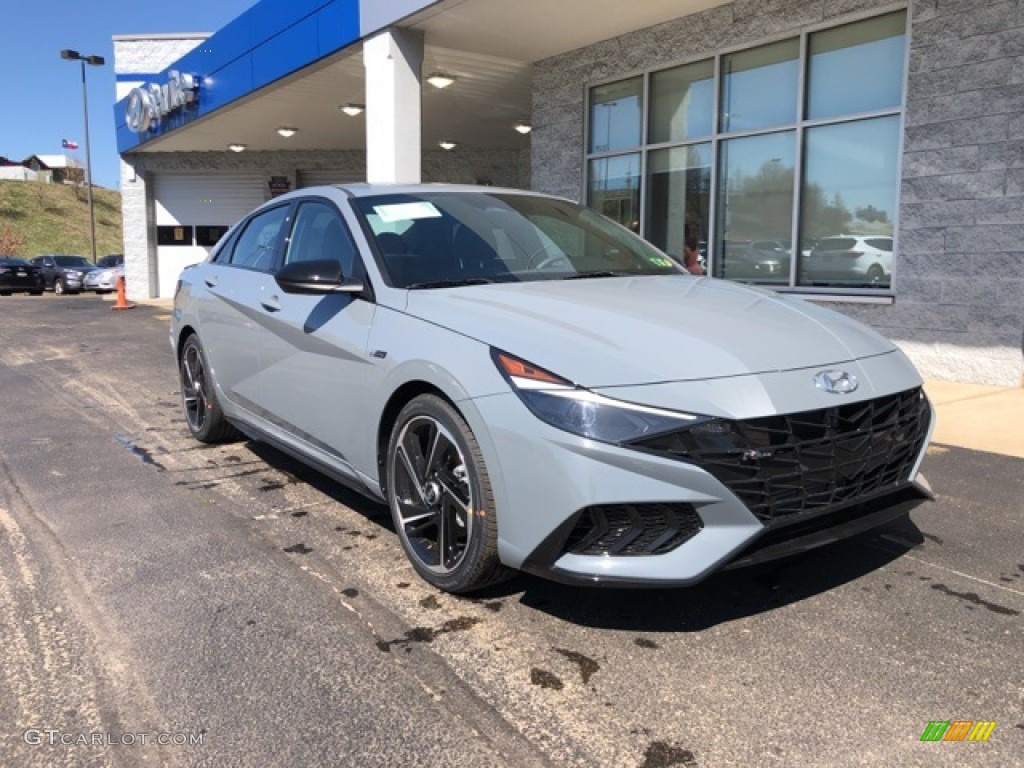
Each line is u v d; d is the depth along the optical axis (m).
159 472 5.16
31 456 5.58
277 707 2.55
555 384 2.79
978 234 7.34
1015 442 5.57
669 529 2.71
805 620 3.07
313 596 3.33
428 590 3.37
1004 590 3.32
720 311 3.32
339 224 4.16
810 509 2.82
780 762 2.27
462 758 2.30
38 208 64.81
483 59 11.80
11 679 2.73
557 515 2.73
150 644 2.95
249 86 14.03
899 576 3.45
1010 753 2.29
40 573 3.58
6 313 18.92
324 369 3.90
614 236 4.63
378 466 3.57
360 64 11.95
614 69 10.80
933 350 7.75
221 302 5.10
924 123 7.61
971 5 7.21
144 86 19.52
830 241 8.67
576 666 2.78
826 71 8.55
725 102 9.62
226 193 24.20
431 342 3.23
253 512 4.37
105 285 29.44
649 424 2.65
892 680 2.66
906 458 3.17
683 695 2.60
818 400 2.84
